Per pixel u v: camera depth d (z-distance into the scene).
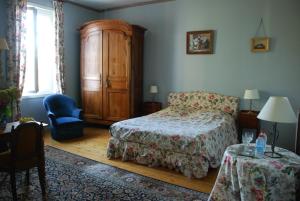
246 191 1.95
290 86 4.25
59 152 3.95
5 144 2.96
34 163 2.53
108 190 2.73
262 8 4.36
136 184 2.90
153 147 3.38
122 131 3.59
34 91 5.09
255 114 4.25
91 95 5.67
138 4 5.64
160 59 5.50
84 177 3.05
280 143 4.37
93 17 6.20
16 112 4.44
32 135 2.46
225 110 4.70
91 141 4.61
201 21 4.95
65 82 5.61
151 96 5.68
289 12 4.16
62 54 5.38
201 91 5.04
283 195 1.87
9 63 4.38
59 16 5.26
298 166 1.91
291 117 2.05
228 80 4.78
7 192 2.66
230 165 2.11
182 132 3.26
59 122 4.58
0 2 4.28
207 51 4.90
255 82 4.53
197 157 3.09
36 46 5.00
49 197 2.55
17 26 4.43
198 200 2.56
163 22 5.38
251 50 4.47
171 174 3.21
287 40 4.20
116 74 5.33
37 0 4.91
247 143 2.51
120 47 5.23
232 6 4.61
